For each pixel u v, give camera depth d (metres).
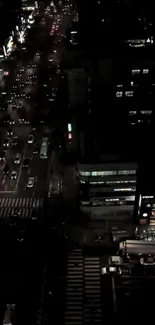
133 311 97.81
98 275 108.62
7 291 103.38
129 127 136.12
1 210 133.25
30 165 155.25
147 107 147.25
